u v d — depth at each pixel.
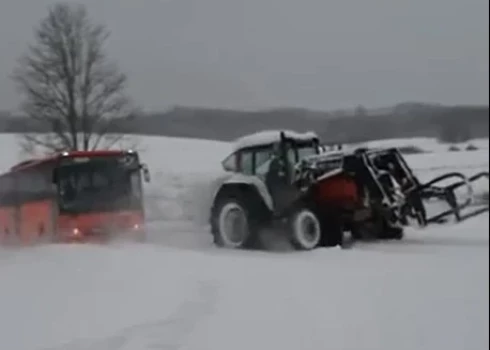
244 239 15.48
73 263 7.77
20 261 7.74
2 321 5.32
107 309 5.91
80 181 15.31
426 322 6.84
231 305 6.61
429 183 15.80
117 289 6.63
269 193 15.58
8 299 5.88
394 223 15.63
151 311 6.05
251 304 6.73
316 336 6.06
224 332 5.77
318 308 6.89
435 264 10.73
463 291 8.22
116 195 15.59
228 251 13.44
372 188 15.45
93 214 15.32
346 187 15.42
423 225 15.75
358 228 16.33
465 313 7.18
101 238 15.32
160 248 11.41
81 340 5.12
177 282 7.30
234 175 16.27
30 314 5.52
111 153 15.61
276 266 9.38
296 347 5.80
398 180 15.80
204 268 8.42
